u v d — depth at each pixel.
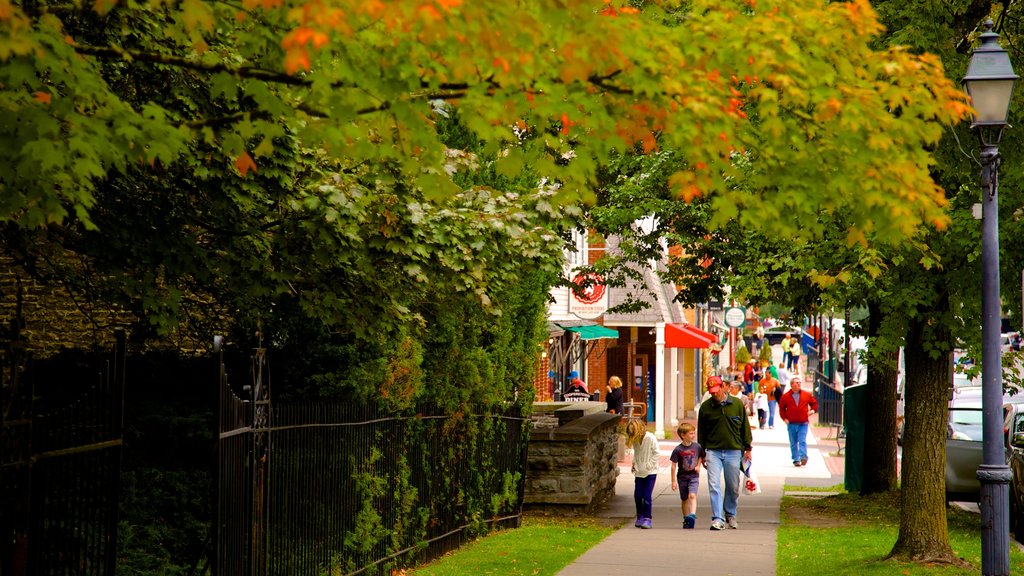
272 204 16.61
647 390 73.06
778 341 152.25
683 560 22.72
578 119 10.79
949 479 30.61
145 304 16.36
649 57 10.33
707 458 28.36
